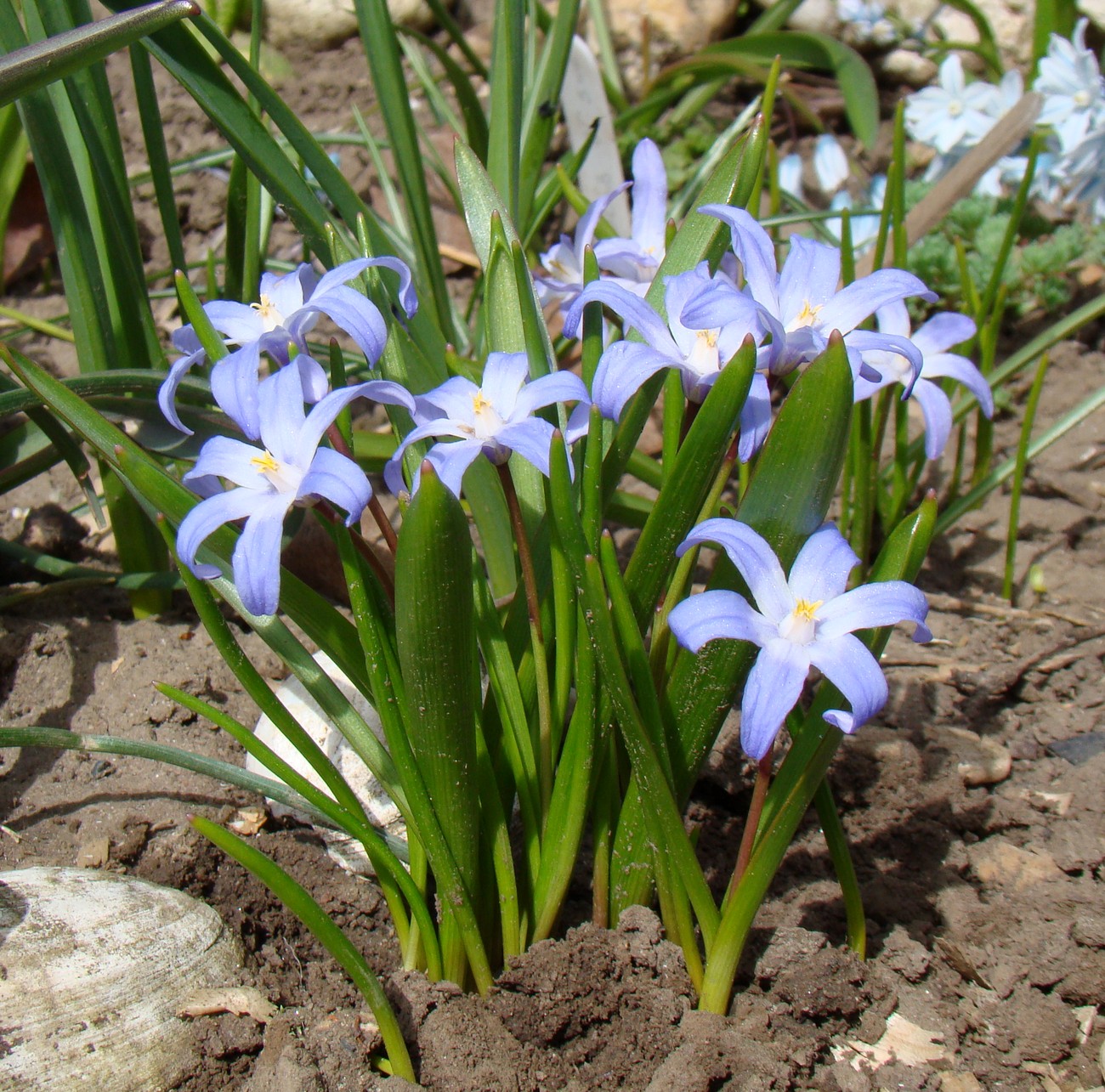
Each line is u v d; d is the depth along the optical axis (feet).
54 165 1.10
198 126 2.04
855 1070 0.92
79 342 1.17
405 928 0.95
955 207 1.71
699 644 0.75
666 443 0.91
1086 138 1.61
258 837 1.04
